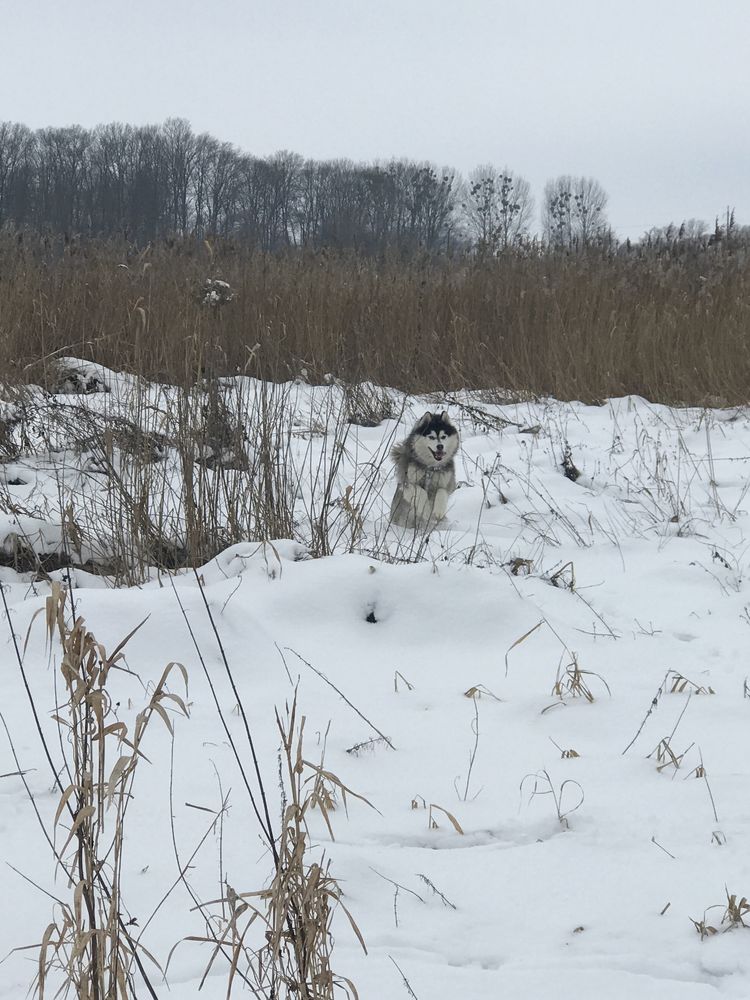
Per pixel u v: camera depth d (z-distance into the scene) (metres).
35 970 2.54
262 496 6.18
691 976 2.55
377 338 12.35
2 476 6.91
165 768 3.68
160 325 9.57
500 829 3.32
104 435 6.44
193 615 4.81
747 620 5.39
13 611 4.83
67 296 11.63
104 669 2.08
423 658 4.89
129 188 46.91
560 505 7.62
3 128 47.59
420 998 2.45
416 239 30.09
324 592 5.21
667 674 4.46
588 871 3.05
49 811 3.36
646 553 6.67
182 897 2.88
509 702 4.36
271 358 10.96
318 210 46.28
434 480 7.31
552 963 2.59
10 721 4.02
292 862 2.11
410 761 3.80
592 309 12.98
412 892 2.95
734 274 14.67
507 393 11.81
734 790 3.49
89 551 5.88
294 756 3.78
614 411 11.12
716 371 11.75
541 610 5.26
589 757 3.81
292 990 2.11
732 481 8.33
